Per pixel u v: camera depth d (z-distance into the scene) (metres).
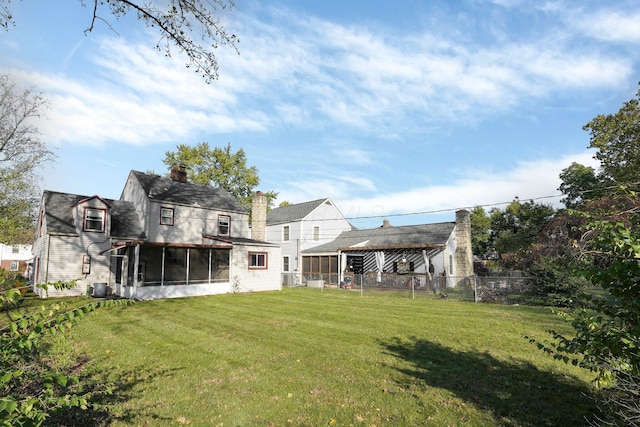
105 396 5.30
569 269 3.58
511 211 40.69
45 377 2.55
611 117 23.45
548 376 6.22
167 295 18.95
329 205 35.28
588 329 3.44
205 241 26.20
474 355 7.57
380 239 28.48
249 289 22.47
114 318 12.30
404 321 11.64
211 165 40.88
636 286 2.92
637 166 22.33
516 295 16.39
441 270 24.39
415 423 4.52
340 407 4.99
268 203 45.44
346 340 8.95
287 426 4.47
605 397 4.19
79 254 20.47
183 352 7.85
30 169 24.73
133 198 25.88
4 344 2.58
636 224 3.17
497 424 4.46
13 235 25.77
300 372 6.48
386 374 6.35
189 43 7.24
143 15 6.78
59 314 2.84
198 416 4.71
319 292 22.00
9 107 23.11
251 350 7.99
